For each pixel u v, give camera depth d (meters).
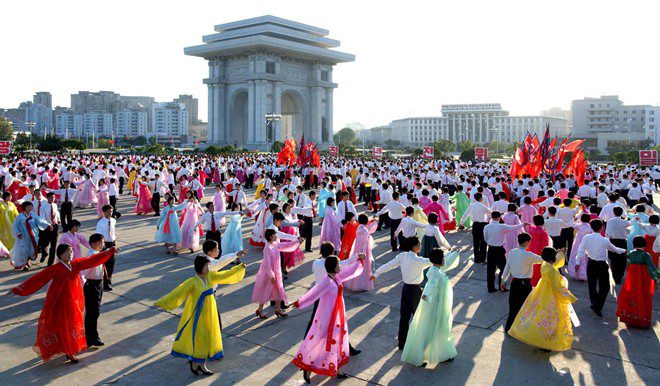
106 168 32.19
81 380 7.00
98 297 8.20
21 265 12.76
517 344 8.37
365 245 11.13
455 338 8.62
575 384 6.97
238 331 8.91
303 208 15.27
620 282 12.15
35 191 13.52
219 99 112.50
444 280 7.65
